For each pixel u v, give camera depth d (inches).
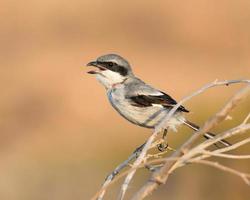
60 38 1113.4
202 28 1087.0
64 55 1031.6
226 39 1013.8
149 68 989.8
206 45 1058.1
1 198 508.4
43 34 1116.5
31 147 666.2
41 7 1158.3
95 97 829.8
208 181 462.0
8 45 1065.5
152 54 1063.0
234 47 998.4
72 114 775.1
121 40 1126.4
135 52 1075.3
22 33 1107.3
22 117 771.4
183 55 1048.8
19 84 885.2
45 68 962.1
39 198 515.2
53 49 1061.1
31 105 808.9
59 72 945.5
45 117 769.6
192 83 924.0
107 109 776.3
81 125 733.9
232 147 164.1
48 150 644.7
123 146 635.5
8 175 544.4
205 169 465.4
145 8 1184.2
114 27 1159.0
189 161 161.2
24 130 731.4
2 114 775.7
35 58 1007.0
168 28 1136.8
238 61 954.1
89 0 1185.4
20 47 1061.8
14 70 946.1
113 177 186.1
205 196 461.7
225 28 1054.4
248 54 946.7
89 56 1045.8
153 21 1161.4
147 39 1135.6
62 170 568.7
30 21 1139.9
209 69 971.3
